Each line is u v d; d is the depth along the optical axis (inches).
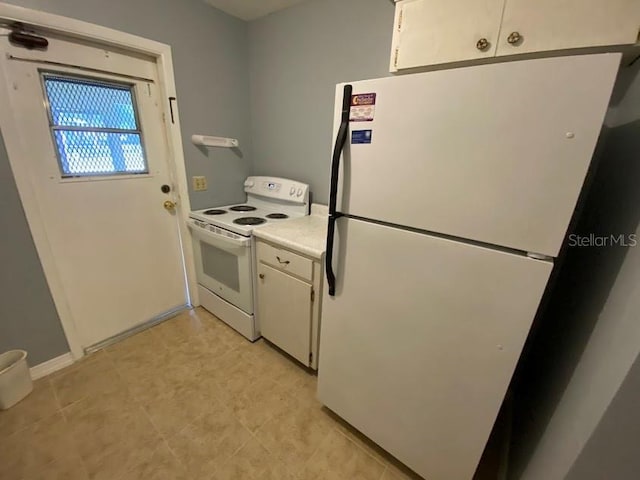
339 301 46.7
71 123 61.2
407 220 35.8
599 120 22.9
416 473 47.6
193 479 45.9
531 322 29.7
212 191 89.6
